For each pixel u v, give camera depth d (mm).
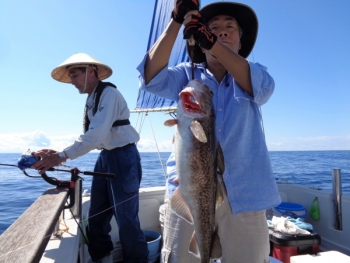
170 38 1818
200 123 1882
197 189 1871
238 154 2008
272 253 3393
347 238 3604
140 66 1948
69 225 2693
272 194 2021
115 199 3000
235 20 2238
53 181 2447
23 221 1484
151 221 4195
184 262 2141
